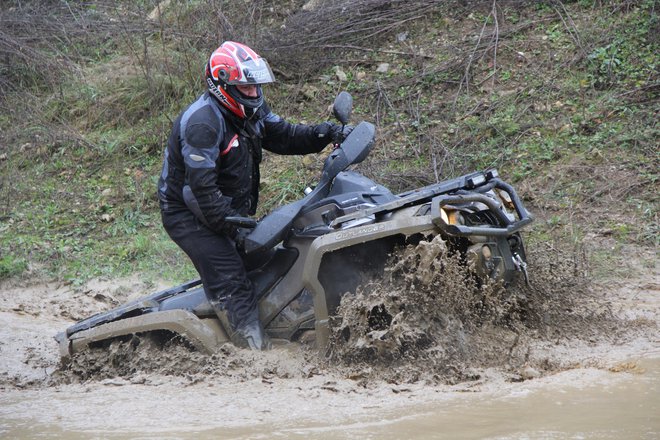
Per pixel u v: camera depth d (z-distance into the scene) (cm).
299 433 552
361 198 770
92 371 831
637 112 1391
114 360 819
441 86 1551
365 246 744
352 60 1659
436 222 686
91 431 590
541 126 1411
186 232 798
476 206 729
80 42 1936
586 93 1451
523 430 538
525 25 1606
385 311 721
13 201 1538
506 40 1598
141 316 809
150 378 758
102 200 1510
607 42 1526
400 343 689
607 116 1398
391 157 1427
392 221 704
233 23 1755
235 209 804
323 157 1481
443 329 697
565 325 798
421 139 1448
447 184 739
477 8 1691
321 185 792
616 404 585
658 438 519
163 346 816
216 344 783
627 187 1248
